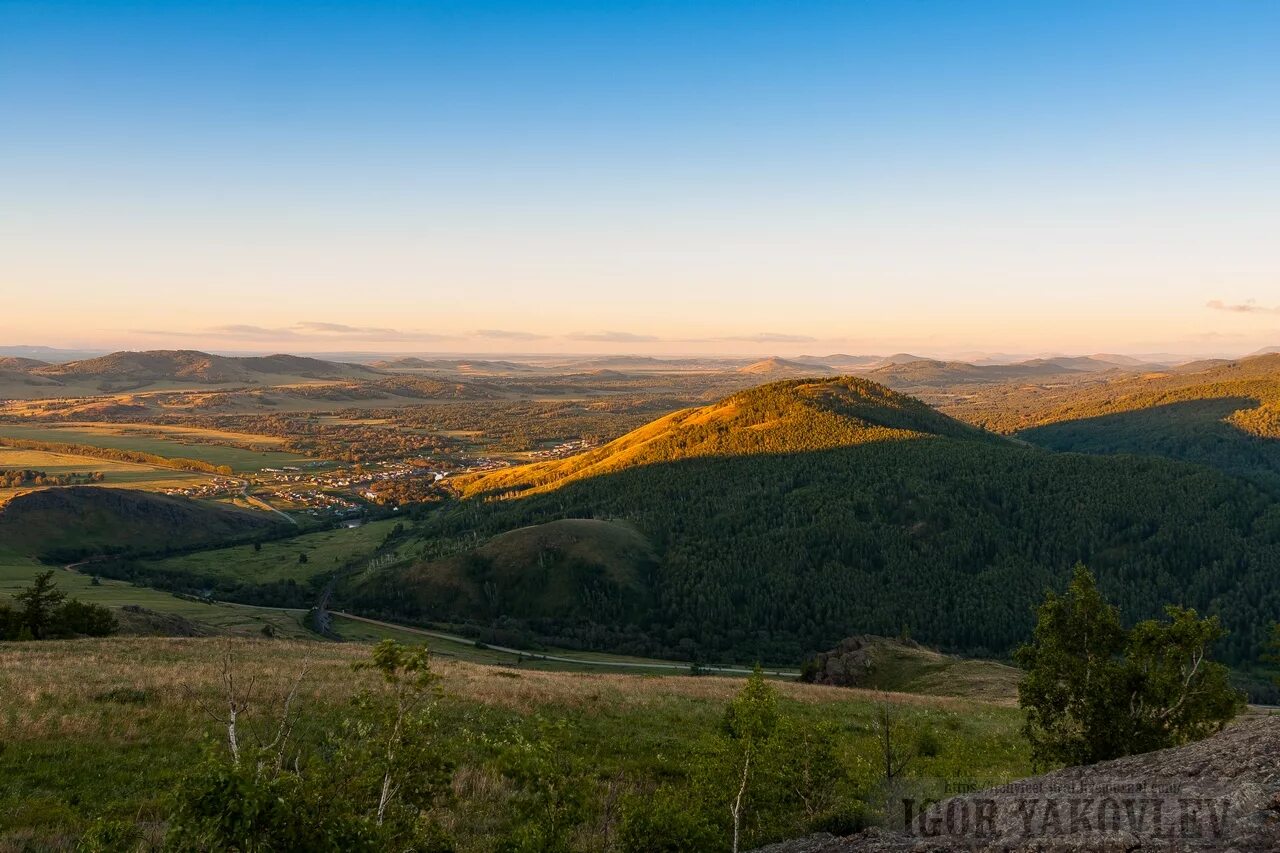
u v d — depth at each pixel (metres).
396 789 10.51
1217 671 17.16
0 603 58.91
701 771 15.05
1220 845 9.41
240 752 9.33
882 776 17.94
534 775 12.00
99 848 9.91
